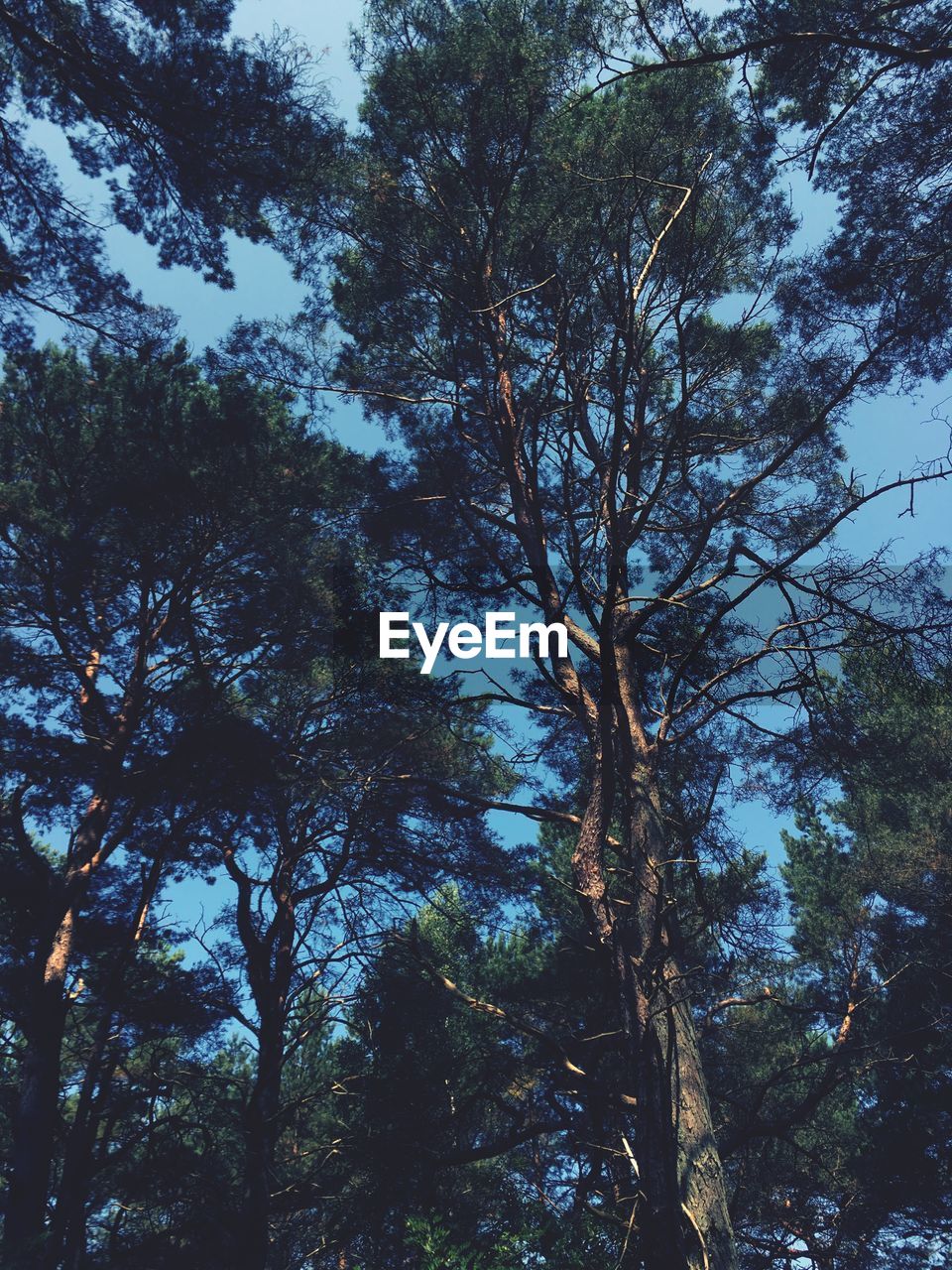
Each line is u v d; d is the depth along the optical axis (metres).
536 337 13.80
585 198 11.87
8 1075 18.50
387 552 14.10
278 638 15.63
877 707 12.12
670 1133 8.82
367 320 14.28
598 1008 15.29
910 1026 15.89
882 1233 15.72
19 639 15.45
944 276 10.95
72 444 15.03
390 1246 14.16
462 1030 17.39
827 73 10.38
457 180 12.43
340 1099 16.80
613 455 10.84
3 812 15.52
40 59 9.34
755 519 14.48
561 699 13.62
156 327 11.47
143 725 14.91
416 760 16.12
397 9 12.01
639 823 11.00
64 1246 13.62
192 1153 15.62
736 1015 17.14
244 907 17.61
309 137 10.29
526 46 11.06
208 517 14.84
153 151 10.21
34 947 15.48
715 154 11.66
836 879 19.30
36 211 10.70
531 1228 9.83
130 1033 15.59
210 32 10.15
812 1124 17.20
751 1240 14.74
